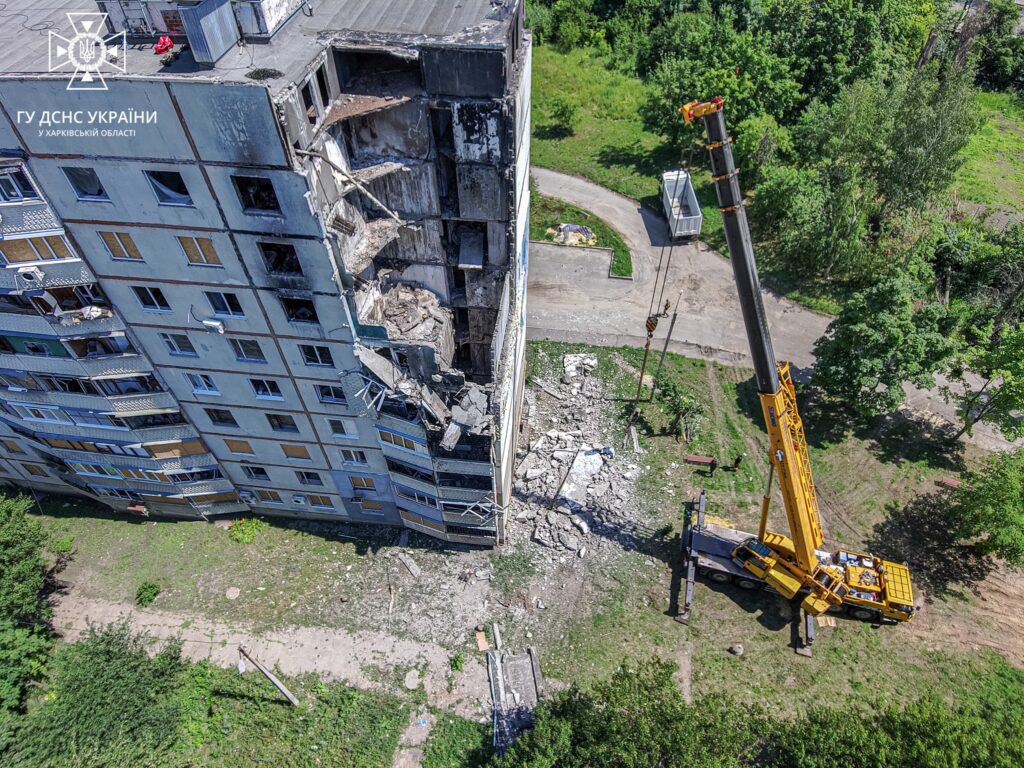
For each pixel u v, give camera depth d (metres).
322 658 31.62
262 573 34.78
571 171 60.59
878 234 49.62
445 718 29.58
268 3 21.17
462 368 32.47
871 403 37.56
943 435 39.38
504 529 34.81
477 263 26.34
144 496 35.81
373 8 23.56
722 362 44.03
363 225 24.97
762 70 58.00
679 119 58.19
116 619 33.38
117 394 29.59
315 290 23.73
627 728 23.52
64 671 29.00
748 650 31.22
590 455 38.84
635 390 42.41
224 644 32.25
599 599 33.03
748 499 36.72
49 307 25.66
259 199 21.80
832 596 30.92
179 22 21.30
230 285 24.23
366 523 36.59
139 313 25.86
